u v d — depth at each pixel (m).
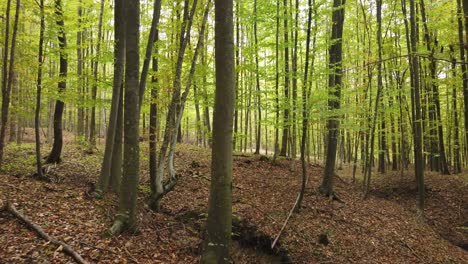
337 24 13.87
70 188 9.28
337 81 13.78
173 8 9.79
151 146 9.89
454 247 12.03
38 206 7.39
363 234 10.91
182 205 10.70
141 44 11.24
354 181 19.08
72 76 10.92
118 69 9.73
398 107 17.31
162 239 7.82
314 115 10.94
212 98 14.71
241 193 12.41
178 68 9.09
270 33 15.85
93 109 15.66
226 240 4.76
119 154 10.13
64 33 11.18
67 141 23.38
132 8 6.90
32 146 16.20
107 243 6.58
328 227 10.77
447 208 15.02
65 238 6.23
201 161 15.88
